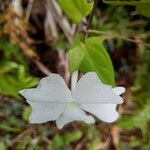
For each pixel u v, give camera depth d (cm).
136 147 23
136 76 25
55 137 22
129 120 23
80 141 23
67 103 12
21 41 24
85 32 16
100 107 12
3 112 23
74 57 14
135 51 26
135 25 25
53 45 24
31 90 12
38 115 12
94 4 15
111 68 15
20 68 23
